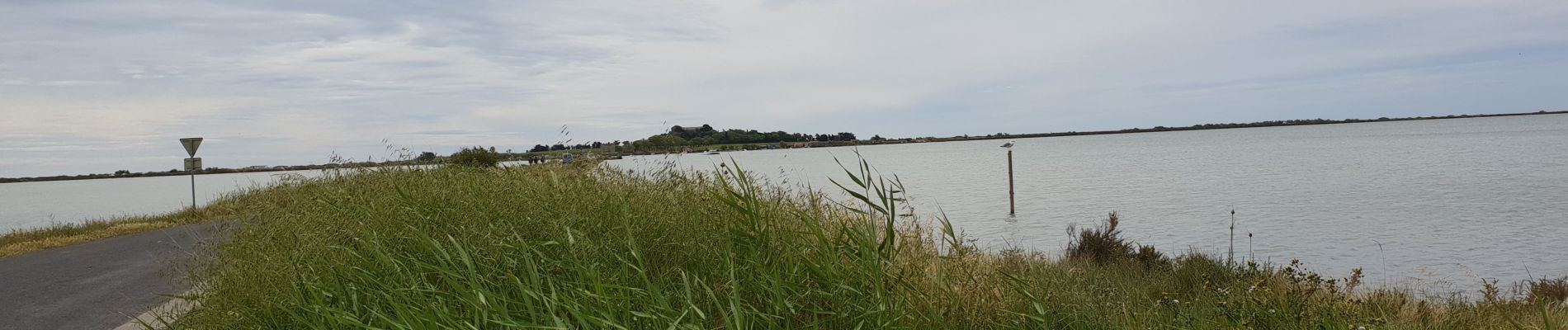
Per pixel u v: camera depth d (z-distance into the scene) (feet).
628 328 10.85
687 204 17.13
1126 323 15.99
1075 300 16.05
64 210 156.35
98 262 32.17
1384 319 18.94
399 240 16.14
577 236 14.75
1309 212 95.91
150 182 419.33
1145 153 410.93
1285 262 57.36
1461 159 221.05
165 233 42.57
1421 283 45.01
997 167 285.23
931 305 13.46
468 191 19.76
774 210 16.06
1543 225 75.46
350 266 14.46
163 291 23.44
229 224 21.56
